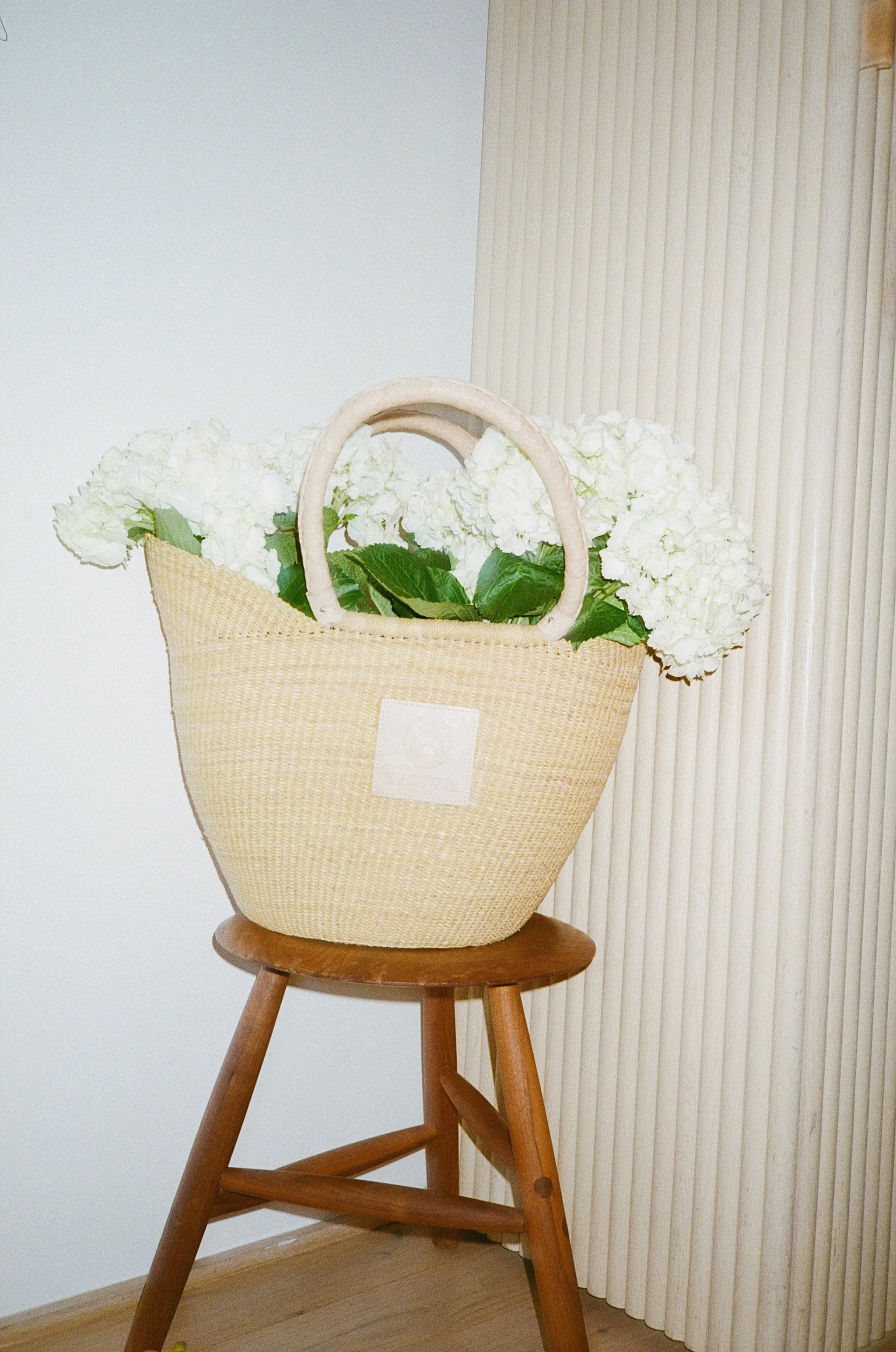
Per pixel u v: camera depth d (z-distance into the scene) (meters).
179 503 0.77
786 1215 0.94
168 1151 1.08
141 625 1.04
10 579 0.95
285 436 0.86
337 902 0.79
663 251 1.05
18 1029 0.98
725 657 0.98
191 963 1.09
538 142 1.20
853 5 0.91
